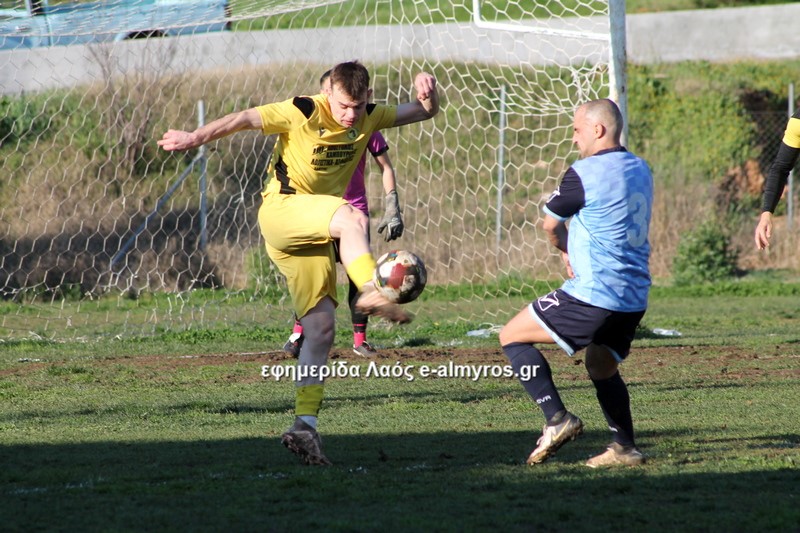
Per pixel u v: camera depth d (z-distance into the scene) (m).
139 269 53.84
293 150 17.23
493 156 64.75
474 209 62.31
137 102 62.53
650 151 75.56
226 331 40.06
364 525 12.46
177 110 64.25
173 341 37.53
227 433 19.98
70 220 58.78
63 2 37.97
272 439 19.25
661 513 13.05
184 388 26.77
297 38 71.12
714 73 85.06
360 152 17.91
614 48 33.91
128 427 20.78
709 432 19.62
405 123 18.25
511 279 57.22
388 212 30.77
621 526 12.45
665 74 84.81
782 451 17.48
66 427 20.80
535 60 65.25
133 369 30.41
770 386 26.45
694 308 50.16
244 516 13.00
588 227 15.55
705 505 13.47
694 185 65.69
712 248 61.62
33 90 63.69
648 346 35.19
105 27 39.50
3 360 32.56
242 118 16.55
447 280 57.00
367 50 69.94
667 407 23.08
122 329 41.72
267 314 47.25
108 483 15.14
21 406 23.80
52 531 12.25
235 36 70.56
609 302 15.52
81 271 56.22
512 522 12.64
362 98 16.58
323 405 23.77
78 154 61.03
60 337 39.16
